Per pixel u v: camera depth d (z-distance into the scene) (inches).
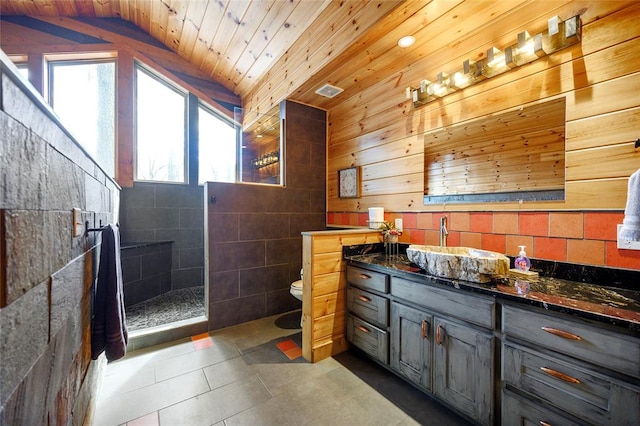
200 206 148.2
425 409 60.2
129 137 128.3
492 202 70.5
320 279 80.5
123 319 57.3
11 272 20.7
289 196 118.6
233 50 121.6
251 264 108.7
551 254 59.9
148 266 127.5
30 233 24.2
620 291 48.5
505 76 67.6
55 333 30.9
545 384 43.5
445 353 57.5
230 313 103.5
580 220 55.6
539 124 61.7
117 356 50.1
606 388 37.8
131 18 126.6
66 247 34.4
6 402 19.7
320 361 79.2
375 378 71.1
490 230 70.9
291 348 86.4
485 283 53.6
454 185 78.9
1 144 19.1
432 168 84.6
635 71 49.1
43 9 112.4
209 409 59.5
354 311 81.7
